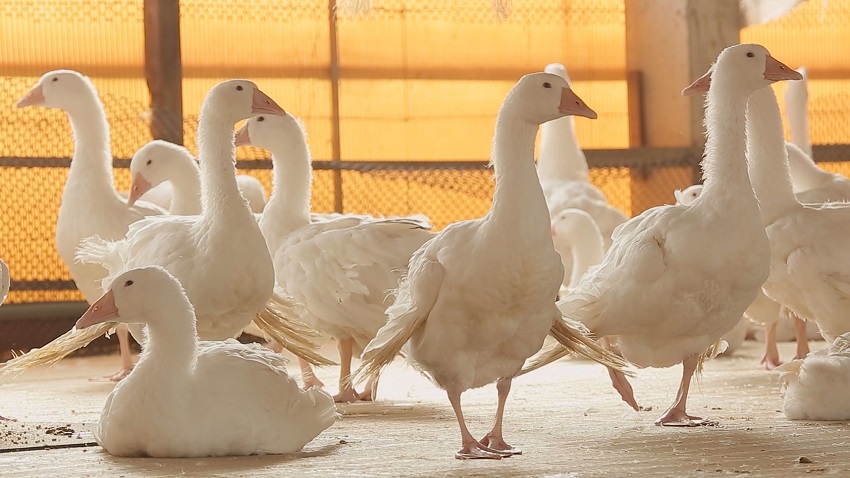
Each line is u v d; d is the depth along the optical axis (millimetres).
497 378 4344
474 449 4238
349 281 5219
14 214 8102
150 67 8539
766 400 5105
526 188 4203
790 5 9469
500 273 4191
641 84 9906
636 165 9484
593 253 6773
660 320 4652
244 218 4930
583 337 4500
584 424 4703
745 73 4672
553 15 9758
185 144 8625
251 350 4379
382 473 4047
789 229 5355
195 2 8695
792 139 7402
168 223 5070
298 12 9016
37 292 8133
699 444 4355
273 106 5004
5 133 8156
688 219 4633
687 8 9594
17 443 4457
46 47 8273
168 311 4230
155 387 4230
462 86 9523
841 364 4676
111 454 4297
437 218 9195
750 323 7398
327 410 4352
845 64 10055
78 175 6031
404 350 4445
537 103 4203
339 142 9180
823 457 4172
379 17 9250
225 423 4238
